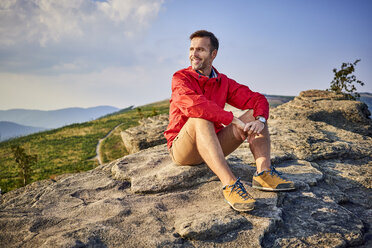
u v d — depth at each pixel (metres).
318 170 3.44
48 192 3.12
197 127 2.49
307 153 4.14
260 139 2.71
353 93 15.66
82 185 3.29
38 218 2.32
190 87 2.73
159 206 2.50
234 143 2.75
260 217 2.16
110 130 59.66
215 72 3.08
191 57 2.85
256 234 1.95
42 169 35.78
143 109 86.75
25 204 3.03
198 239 1.94
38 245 1.90
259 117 2.70
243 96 2.98
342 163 4.05
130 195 2.87
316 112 8.81
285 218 2.28
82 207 2.56
